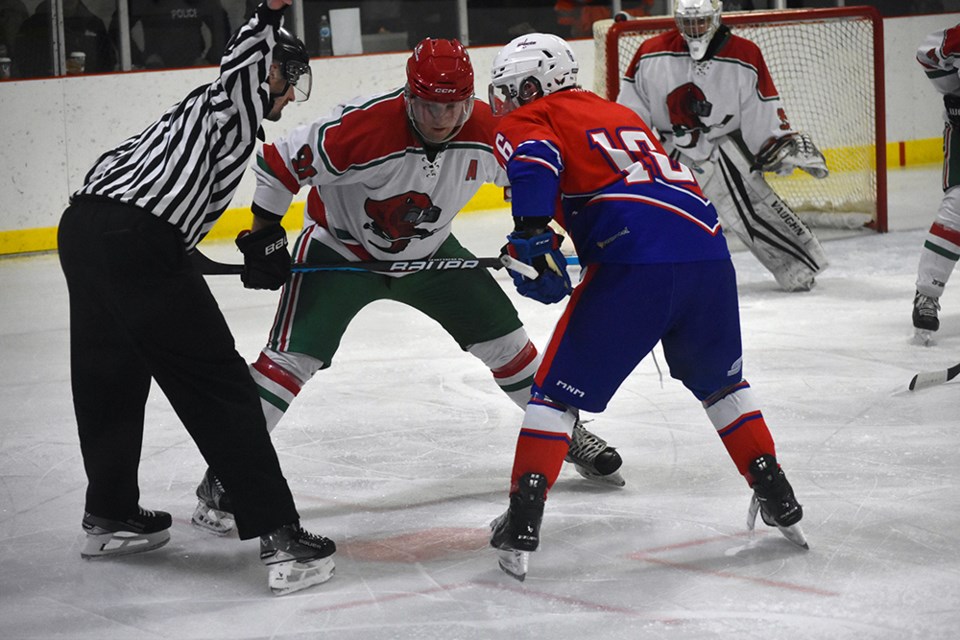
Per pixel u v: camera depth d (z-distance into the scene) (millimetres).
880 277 18250
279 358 8523
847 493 8938
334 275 8695
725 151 17109
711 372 7711
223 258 22125
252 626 6922
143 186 7035
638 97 17688
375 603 7219
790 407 11438
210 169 7141
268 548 7383
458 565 7832
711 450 10219
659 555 7863
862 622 6680
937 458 9711
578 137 7379
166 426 11547
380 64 26406
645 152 7465
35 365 14391
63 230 7301
